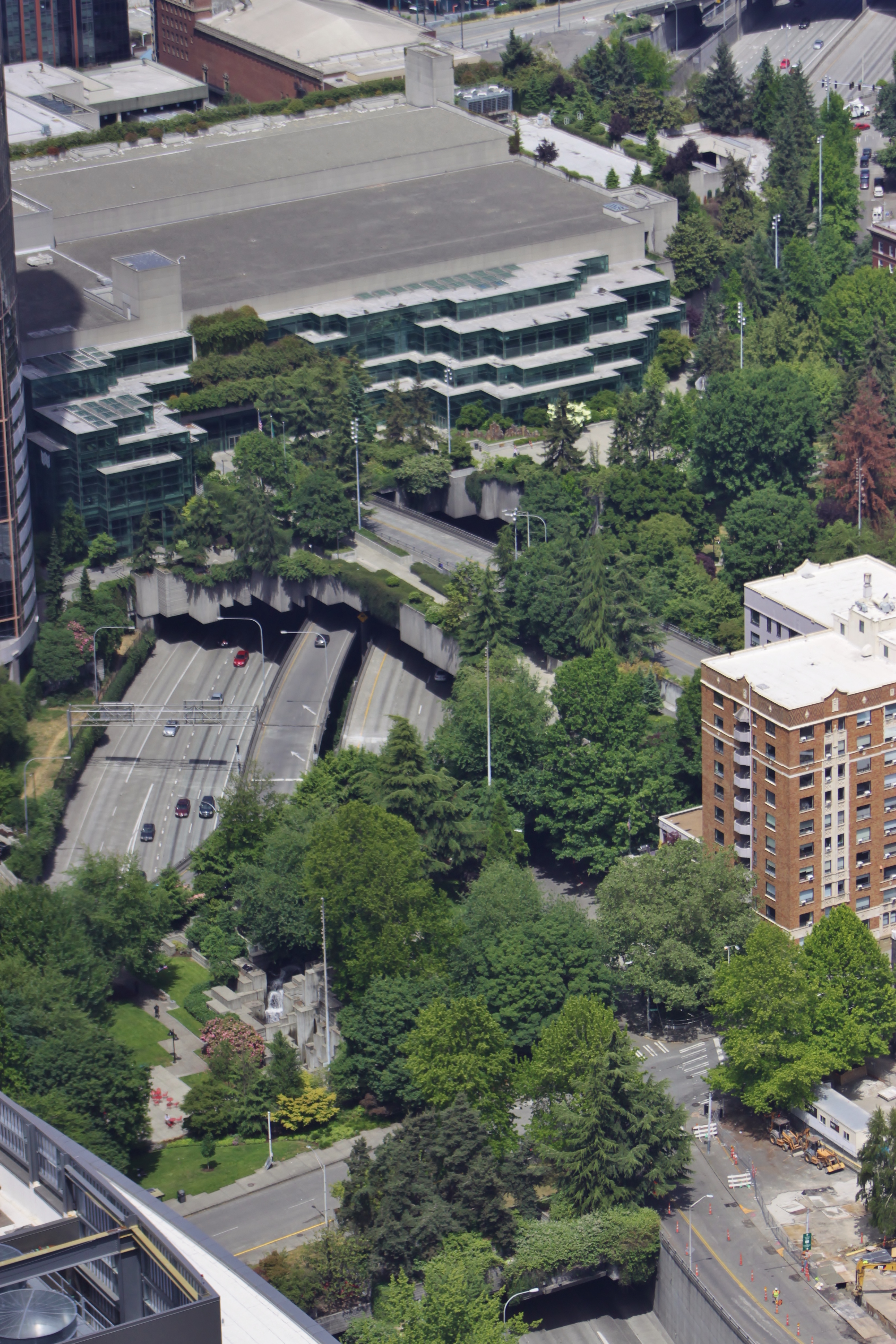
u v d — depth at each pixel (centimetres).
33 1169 15050
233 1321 15912
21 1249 14050
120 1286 13275
